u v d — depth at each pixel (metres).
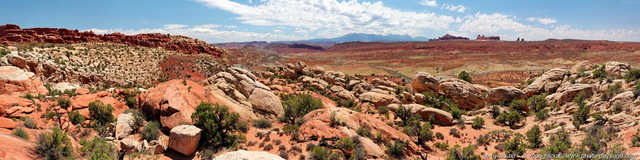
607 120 22.89
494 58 193.88
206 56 133.38
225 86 33.34
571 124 26.50
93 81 61.34
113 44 106.88
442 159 21.27
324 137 21.33
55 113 25.34
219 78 36.19
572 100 36.66
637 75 33.16
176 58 101.44
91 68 65.19
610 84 33.59
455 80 52.78
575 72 49.38
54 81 51.50
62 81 53.50
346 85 65.25
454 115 37.22
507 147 20.77
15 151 11.02
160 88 27.95
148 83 74.31
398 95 51.31
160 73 85.69
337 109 26.23
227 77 36.19
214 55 148.25
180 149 18.25
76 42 106.06
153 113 25.41
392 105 41.19
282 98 44.62
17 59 44.47
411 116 34.53
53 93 37.16
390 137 22.94
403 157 20.16
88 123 24.48
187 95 26.48
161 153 18.42
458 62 169.62
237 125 23.50
